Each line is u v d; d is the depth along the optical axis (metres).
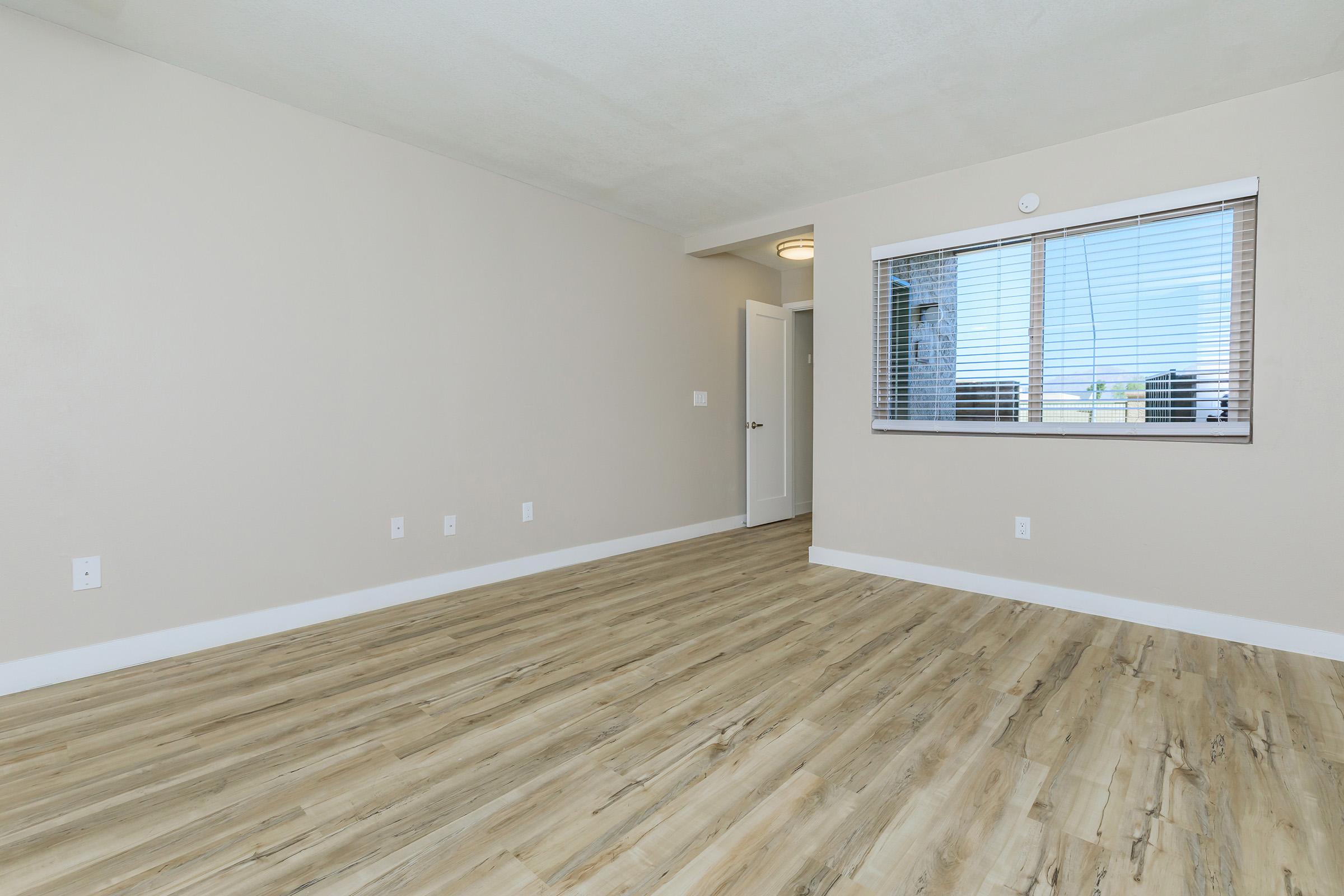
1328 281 2.64
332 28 2.37
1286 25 2.29
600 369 4.47
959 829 1.58
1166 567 3.03
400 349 3.41
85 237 2.46
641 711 2.20
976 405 3.62
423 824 1.60
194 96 2.71
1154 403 3.07
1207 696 2.29
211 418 2.78
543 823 1.60
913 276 3.84
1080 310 3.26
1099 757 1.89
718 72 2.65
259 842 1.53
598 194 4.15
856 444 4.08
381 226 3.31
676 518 5.09
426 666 2.59
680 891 1.37
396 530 3.41
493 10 2.25
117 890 1.38
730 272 5.56
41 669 2.40
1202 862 1.45
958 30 2.35
